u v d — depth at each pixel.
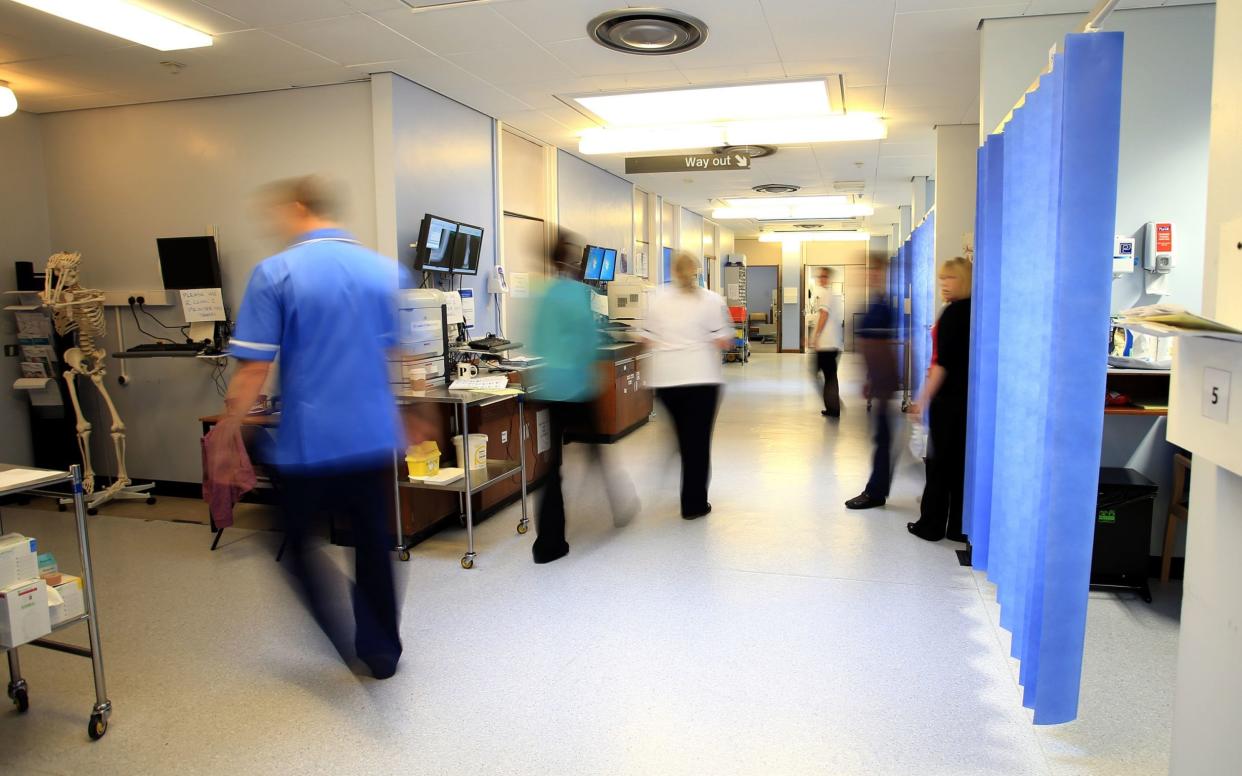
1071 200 1.97
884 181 9.27
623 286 7.71
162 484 5.48
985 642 2.83
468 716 2.39
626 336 7.31
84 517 2.29
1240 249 1.14
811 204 11.49
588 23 3.94
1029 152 2.51
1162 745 2.18
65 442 5.51
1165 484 3.48
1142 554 3.22
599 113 5.85
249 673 2.71
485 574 3.59
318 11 3.69
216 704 2.50
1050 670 2.12
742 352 14.34
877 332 4.59
